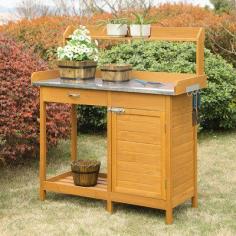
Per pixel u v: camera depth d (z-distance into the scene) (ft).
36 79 18.34
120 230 16.75
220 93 25.55
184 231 16.69
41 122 18.49
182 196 17.56
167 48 26.08
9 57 21.24
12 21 32.50
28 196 19.08
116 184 17.60
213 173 21.58
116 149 17.46
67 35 19.16
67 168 21.97
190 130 17.72
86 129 27.40
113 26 18.34
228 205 18.48
